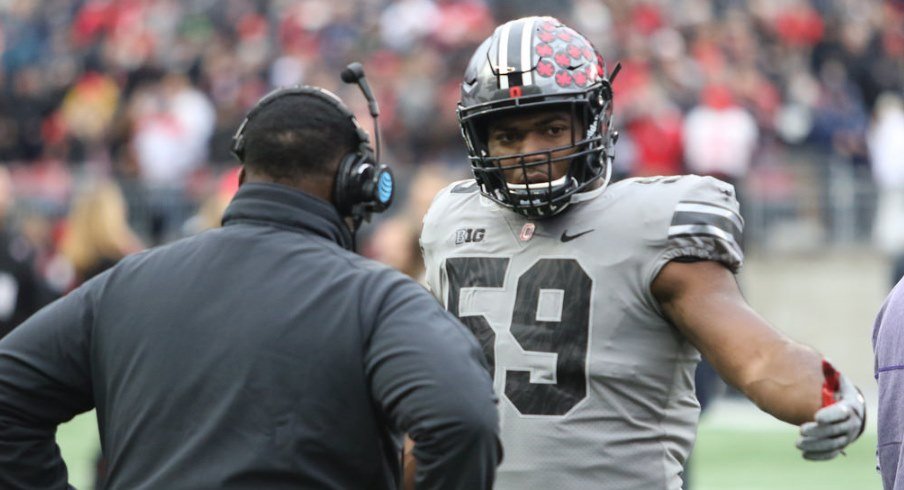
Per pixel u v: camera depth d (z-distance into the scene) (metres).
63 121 64.69
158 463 9.69
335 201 10.30
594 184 11.56
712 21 63.88
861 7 66.00
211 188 55.66
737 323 10.59
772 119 57.44
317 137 10.15
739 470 31.45
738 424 39.28
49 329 10.09
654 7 64.69
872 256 52.22
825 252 52.53
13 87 67.69
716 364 10.64
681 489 11.54
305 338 9.62
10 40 71.19
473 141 11.43
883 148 53.50
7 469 9.96
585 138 11.32
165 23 68.50
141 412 9.78
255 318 9.71
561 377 11.21
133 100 62.19
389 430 9.85
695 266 10.94
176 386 9.71
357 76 10.80
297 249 9.95
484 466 9.36
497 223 11.76
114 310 10.05
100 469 21.55
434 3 65.38
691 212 11.06
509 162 11.30
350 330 9.62
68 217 55.75
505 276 11.54
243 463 9.45
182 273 10.02
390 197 10.55
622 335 11.16
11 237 27.83
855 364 52.34
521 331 11.34
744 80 59.12
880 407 11.81
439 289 12.06
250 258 9.94
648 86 54.69
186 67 65.25
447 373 9.34
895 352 11.66
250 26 67.75
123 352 9.93
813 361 10.12
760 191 53.06
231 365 9.62
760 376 10.21
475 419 9.23
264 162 10.19
